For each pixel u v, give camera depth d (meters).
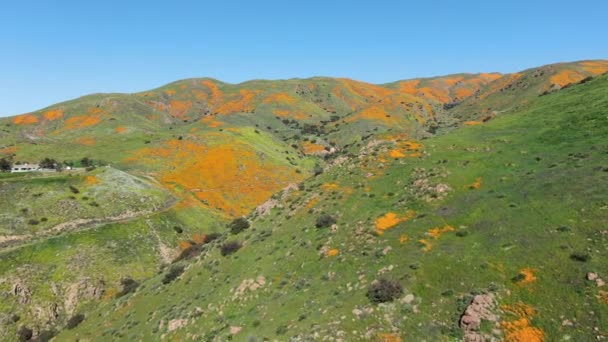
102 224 85.88
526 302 28.19
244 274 45.97
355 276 37.16
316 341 29.94
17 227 79.50
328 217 49.41
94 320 57.50
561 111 67.38
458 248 36.22
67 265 72.56
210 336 37.22
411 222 43.56
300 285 39.41
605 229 32.31
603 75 81.56
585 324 25.30
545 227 35.31
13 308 62.94
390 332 29.14
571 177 42.44
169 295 52.03
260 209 63.69
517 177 47.19
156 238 87.56
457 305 29.77
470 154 58.06
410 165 58.31
